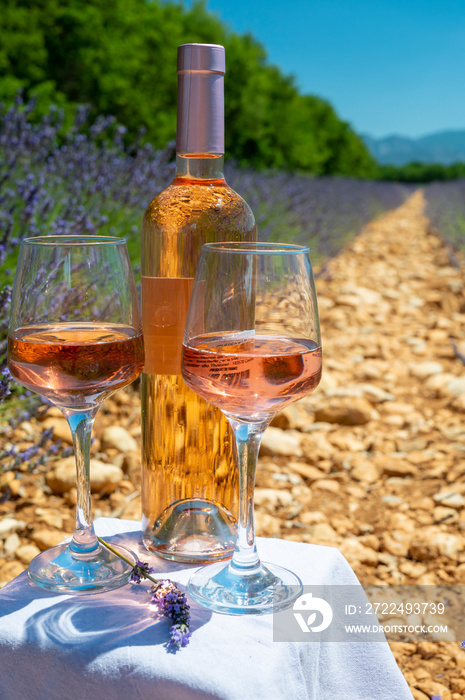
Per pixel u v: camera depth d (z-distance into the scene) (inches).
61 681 35.4
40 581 39.9
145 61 556.7
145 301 43.6
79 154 136.2
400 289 273.7
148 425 44.1
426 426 138.3
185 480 43.8
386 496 110.4
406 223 603.8
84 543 41.9
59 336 37.0
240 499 40.2
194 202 43.6
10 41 435.8
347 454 125.6
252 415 37.1
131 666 34.3
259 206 252.7
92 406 38.9
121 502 98.0
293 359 34.7
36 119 377.4
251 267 36.8
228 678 33.5
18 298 37.4
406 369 173.5
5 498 89.9
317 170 1029.2
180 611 36.3
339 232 382.9
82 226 106.4
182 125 42.3
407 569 91.4
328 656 44.0
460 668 73.3
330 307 234.2
